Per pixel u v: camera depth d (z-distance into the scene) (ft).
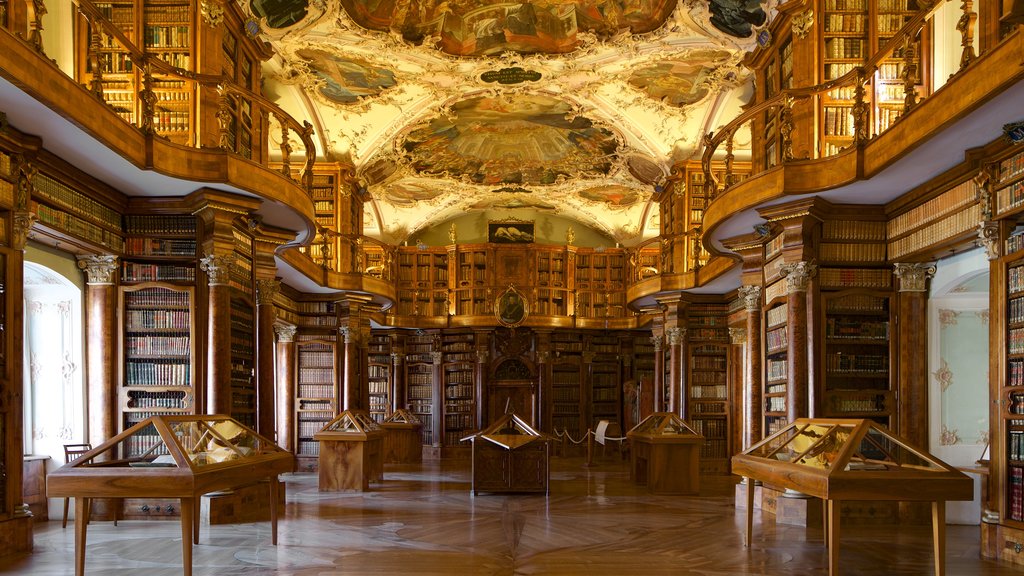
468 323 84.28
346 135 58.95
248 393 37.37
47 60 22.77
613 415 87.45
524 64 49.88
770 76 40.16
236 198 33.50
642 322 80.48
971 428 34.19
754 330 43.32
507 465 43.68
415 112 57.47
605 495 43.47
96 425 33.24
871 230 34.81
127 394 33.71
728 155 36.65
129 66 33.47
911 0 34.60
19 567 23.34
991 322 26.37
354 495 43.19
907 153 27.04
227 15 36.29
